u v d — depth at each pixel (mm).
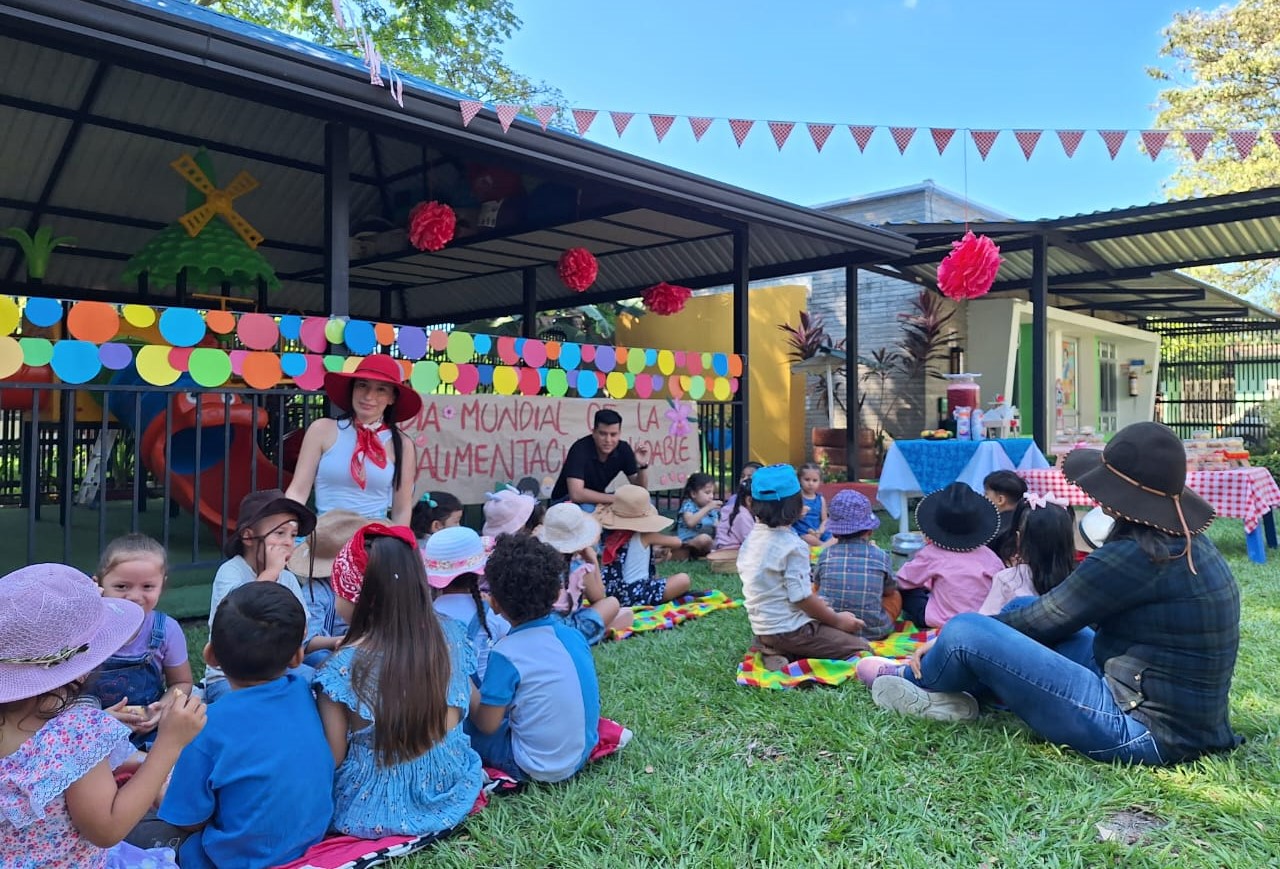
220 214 6797
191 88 7059
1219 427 16516
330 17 14234
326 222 4938
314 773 2152
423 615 2293
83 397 7375
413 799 2314
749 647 4250
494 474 5945
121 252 9141
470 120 4805
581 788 2652
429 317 13297
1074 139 4816
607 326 14500
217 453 5805
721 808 2502
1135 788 2533
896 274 10844
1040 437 8734
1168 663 2627
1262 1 17812
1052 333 13109
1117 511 2613
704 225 8188
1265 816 2365
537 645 2686
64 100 6781
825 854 2277
